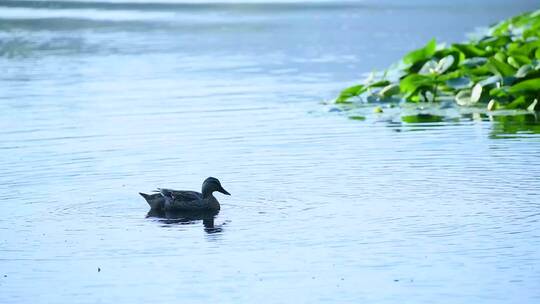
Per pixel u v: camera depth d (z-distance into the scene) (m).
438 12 54.06
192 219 13.62
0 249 12.31
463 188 14.78
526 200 14.05
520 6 57.16
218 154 17.64
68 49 37.47
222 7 60.09
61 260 11.88
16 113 22.70
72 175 16.22
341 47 37.22
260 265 11.55
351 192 14.73
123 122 21.27
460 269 11.27
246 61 33.38
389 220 13.22
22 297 10.69
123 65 32.38
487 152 17.25
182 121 21.30
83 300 10.56
